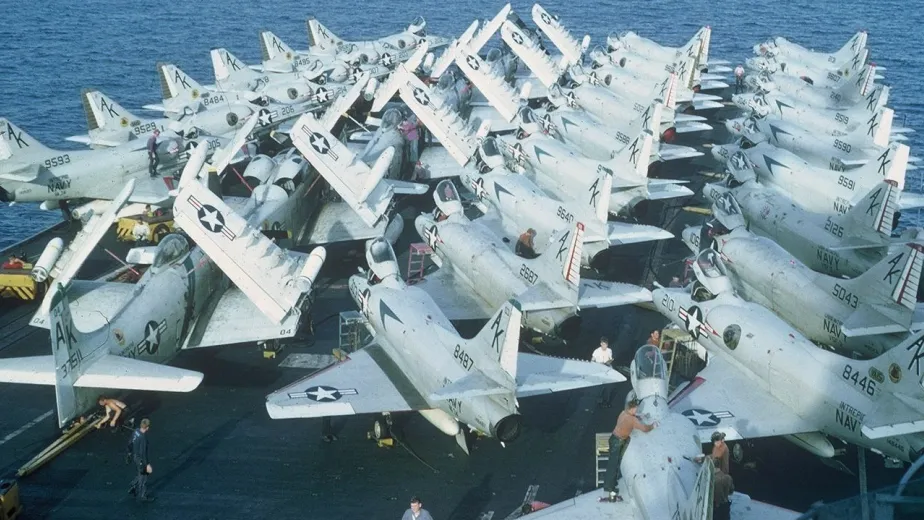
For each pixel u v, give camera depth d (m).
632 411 26.39
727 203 41.25
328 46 82.38
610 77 71.81
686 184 58.34
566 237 34.38
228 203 46.56
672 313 35.31
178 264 35.38
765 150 50.84
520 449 31.86
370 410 30.58
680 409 30.80
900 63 120.88
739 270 38.81
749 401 31.30
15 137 47.50
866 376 28.92
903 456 28.09
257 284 35.94
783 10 165.75
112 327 31.67
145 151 50.06
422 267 42.88
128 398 33.94
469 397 28.94
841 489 30.23
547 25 79.06
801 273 36.66
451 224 40.69
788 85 72.00
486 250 38.59
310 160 45.56
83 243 36.88
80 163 48.62
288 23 145.88
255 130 60.50
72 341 29.50
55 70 114.38
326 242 45.47
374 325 34.41
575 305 34.53
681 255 47.44
